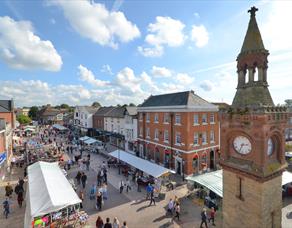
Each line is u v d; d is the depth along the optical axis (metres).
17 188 18.11
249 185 8.22
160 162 29.58
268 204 7.96
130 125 37.94
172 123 27.03
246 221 8.36
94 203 17.03
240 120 8.57
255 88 8.49
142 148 33.88
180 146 25.72
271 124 8.01
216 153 28.00
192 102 25.95
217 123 28.06
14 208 16.08
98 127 52.75
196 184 19.70
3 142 24.17
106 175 22.91
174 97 29.12
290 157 28.41
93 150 36.84
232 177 9.01
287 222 14.24
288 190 18.67
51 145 39.75
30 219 11.48
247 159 8.37
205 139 26.67
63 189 14.32
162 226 13.76
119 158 26.02
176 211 14.73
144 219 14.62
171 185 20.55
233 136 9.06
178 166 26.39
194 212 15.74
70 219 13.76
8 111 38.66
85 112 57.56
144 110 33.09
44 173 16.67
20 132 56.31
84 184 20.23
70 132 61.31
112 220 14.44
